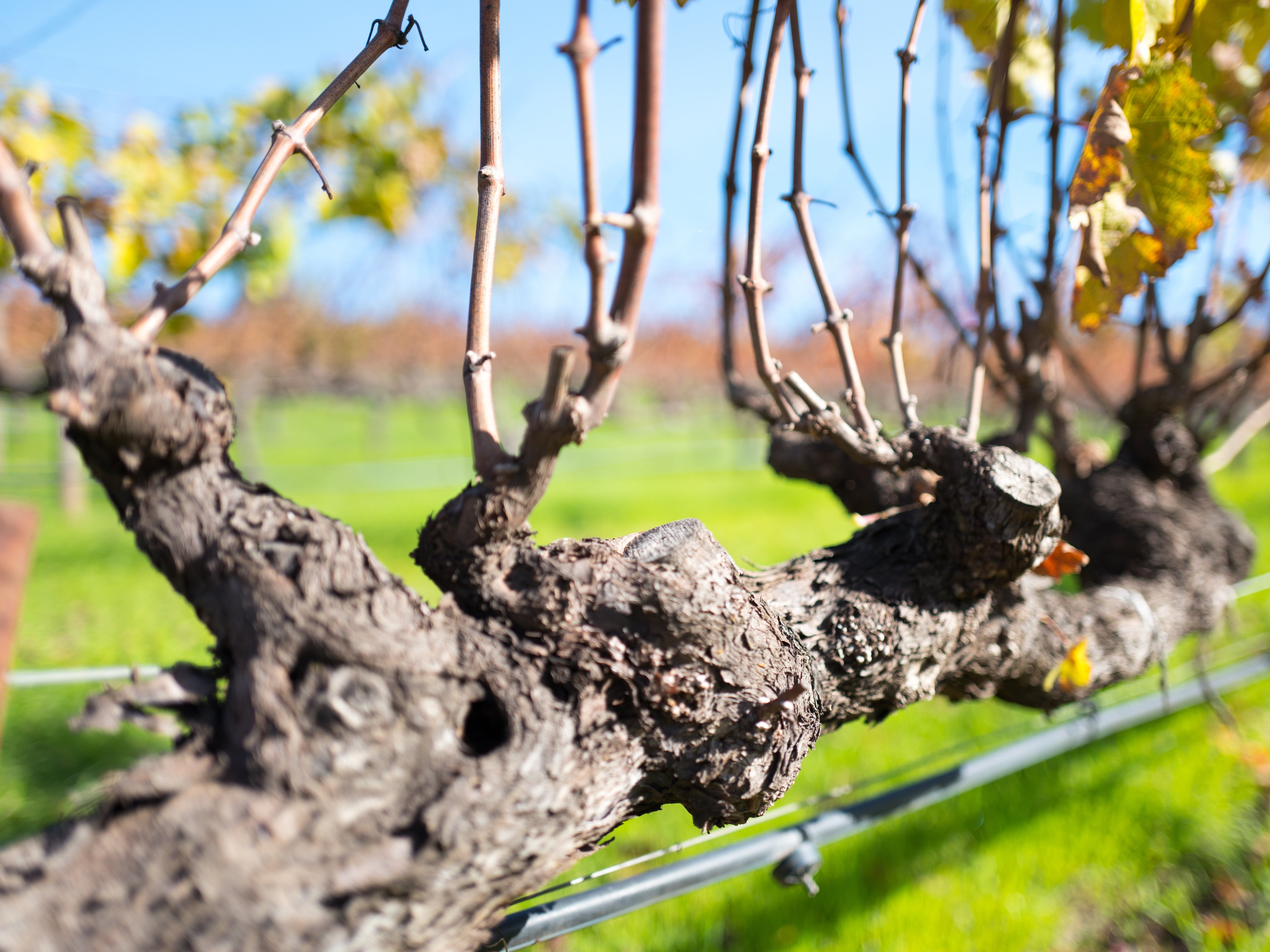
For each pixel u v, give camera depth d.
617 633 1.06
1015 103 2.31
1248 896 3.04
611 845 3.18
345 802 0.87
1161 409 2.48
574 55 0.77
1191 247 1.44
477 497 1.01
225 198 3.41
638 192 0.79
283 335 13.42
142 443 0.88
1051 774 3.74
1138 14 1.36
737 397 2.29
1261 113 2.04
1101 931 2.87
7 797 3.26
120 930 0.79
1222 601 2.55
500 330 14.77
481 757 0.95
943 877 3.08
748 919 2.80
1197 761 3.86
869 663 1.45
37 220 0.86
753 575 1.57
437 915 0.90
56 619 4.89
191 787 0.87
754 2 1.69
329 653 0.91
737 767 1.15
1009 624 1.70
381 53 1.04
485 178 1.06
